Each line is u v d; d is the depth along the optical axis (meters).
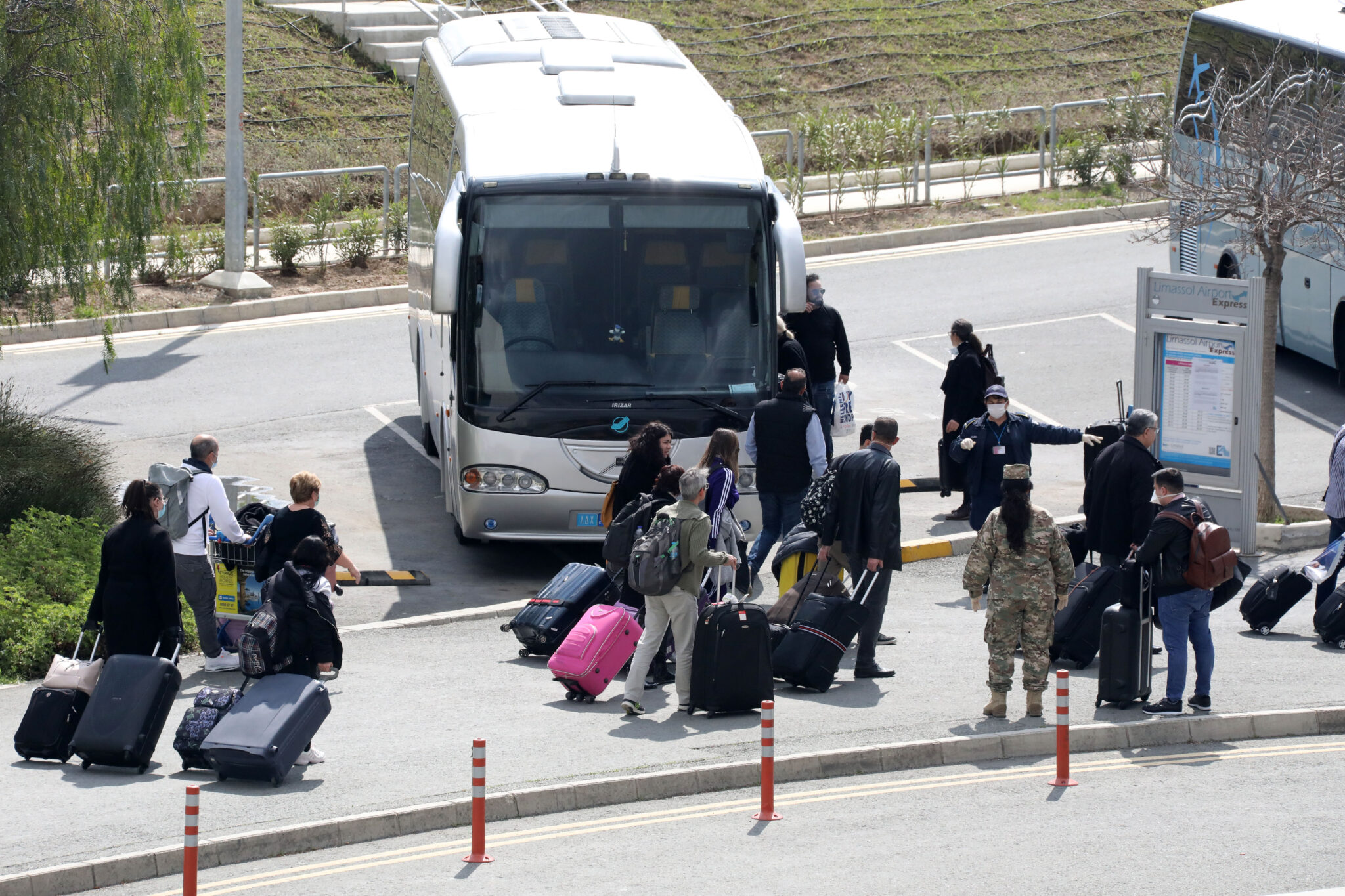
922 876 27.20
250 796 31.47
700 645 36.47
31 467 52.12
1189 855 28.09
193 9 59.94
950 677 39.59
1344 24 68.69
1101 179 103.44
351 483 59.88
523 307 48.03
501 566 52.09
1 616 42.50
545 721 36.44
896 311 81.50
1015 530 35.25
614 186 48.25
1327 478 58.59
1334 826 29.56
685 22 124.88
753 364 48.59
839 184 97.88
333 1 122.12
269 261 89.31
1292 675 39.41
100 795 31.83
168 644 35.78
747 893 26.53
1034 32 129.75
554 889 26.97
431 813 30.36
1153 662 40.94
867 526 39.75
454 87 55.03
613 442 47.81
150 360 74.44
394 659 42.16
